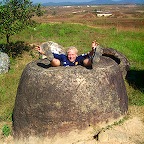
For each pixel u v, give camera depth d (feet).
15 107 18.37
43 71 16.78
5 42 46.96
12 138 18.63
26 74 17.54
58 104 16.28
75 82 16.38
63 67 17.15
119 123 17.60
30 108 16.94
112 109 17.25
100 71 17.02
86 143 16.15
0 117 21.13
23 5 37.27
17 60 35.94
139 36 53.98
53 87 16.34
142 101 21.44
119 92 17.80
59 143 16.60
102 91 16.80
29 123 17.17
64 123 16.42
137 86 25.35
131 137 16.74
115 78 17.61
